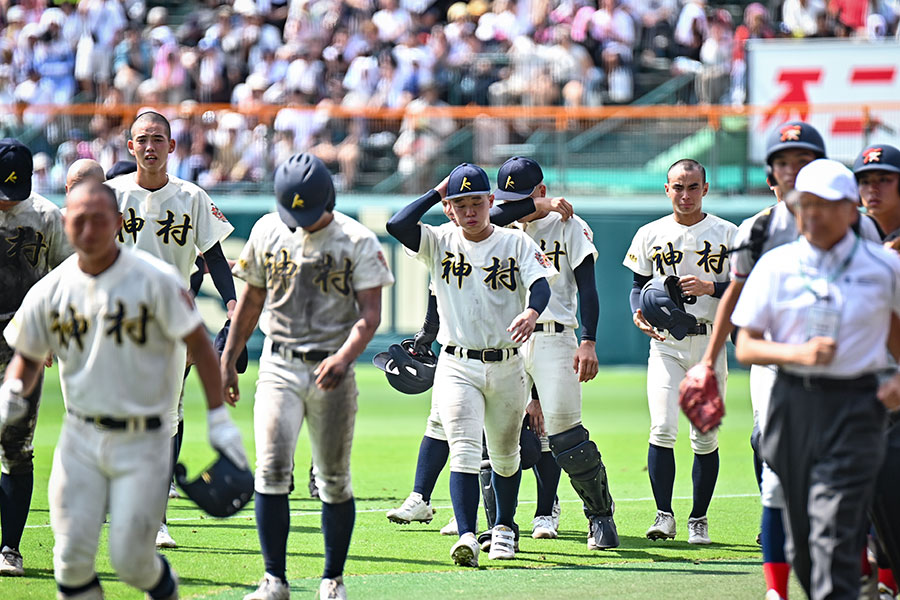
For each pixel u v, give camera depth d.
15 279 22.67
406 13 79.56
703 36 76.19
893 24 75.31
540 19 77.00
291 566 23.48
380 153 69.50
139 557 16.70
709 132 65.56
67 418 17.22
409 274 66.69
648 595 20.86
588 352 25.27
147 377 16.81
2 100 77.88
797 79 65.44
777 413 16.53
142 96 74.69
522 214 25.61
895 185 19.58
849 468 15.94
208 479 17.25
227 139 68.44
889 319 16.39
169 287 16.73
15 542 22.47
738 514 30.06
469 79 73.31
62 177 69.44
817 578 15.87
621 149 66.94
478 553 23.77
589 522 26.20
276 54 76.44
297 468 37.84
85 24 78.69
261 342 67.50
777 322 16.48
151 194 26.28
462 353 23.66
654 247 28.02
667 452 26.80
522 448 25.72
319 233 19.62
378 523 28.69
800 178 16.19
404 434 46.12
